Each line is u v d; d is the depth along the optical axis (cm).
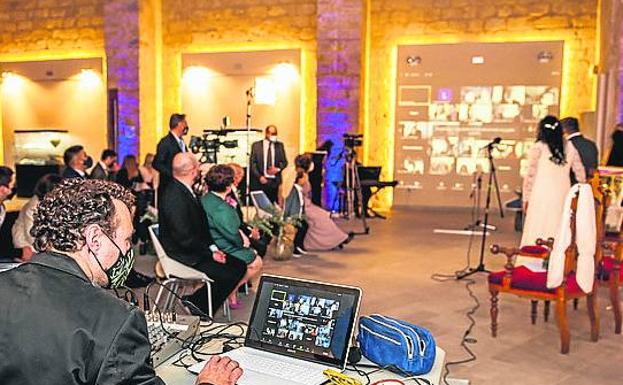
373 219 946
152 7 1132
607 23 871
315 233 686
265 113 1094
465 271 587
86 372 118
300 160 677
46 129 1203
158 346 194
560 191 525
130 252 144
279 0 1088
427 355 187
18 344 119
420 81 1042
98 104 1169
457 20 1028
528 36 999
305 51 1079
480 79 1015
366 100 1069
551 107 987
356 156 959
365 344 195
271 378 177
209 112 1124
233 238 423
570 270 375
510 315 449
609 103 850
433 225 884
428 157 1048
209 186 434
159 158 604
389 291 513
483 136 1020
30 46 1224
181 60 1137
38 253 134
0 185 448
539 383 328
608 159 735
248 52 1092
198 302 401
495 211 1021
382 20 1059
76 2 1181
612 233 466
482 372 342
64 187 138
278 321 198
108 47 1112
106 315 122
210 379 157
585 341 396
